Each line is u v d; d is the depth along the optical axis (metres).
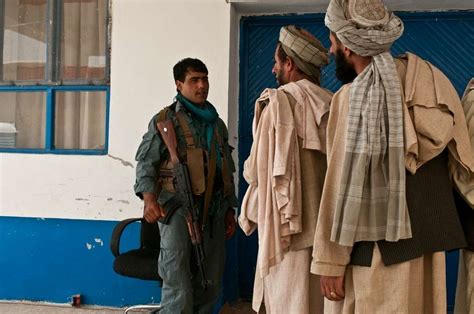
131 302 3.13
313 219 1.54
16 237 3.23
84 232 3.16
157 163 2.40
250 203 1.64
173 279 2.33
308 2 3.07
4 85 3.36
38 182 3.20
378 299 1.26
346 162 1.27
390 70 1.29
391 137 1.24
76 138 3.33
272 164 1.53
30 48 3.37
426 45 3.19
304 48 1.66
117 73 3.17
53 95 3.32
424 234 1.27
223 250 2.54
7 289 3.24
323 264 1.32
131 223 3.02
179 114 2.42
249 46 3.37
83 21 3.31
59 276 3.19
